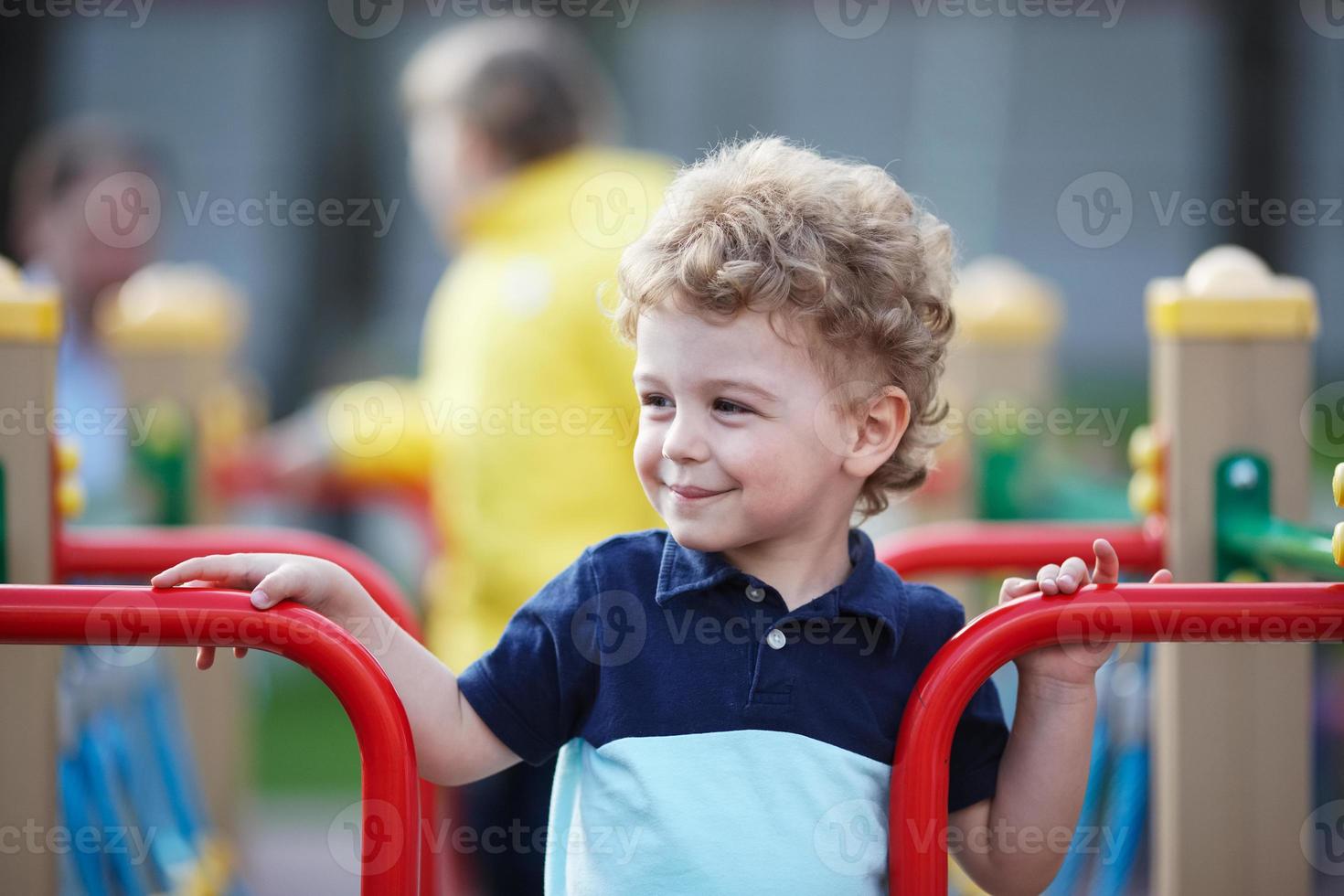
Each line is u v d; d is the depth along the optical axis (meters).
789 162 2.84
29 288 3.38
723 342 2.62
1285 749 3.66
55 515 3.43
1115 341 24.23
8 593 2.59
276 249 19.84
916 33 22.52
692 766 2.68
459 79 5.14
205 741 5.54
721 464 2.64
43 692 3.24
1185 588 2.74
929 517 6.50
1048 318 6.73
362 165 13.70
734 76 21.42
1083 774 2.83
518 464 4.70
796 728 2.70
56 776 3.26
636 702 2.72
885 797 2.76
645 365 2.69
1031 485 6.22
